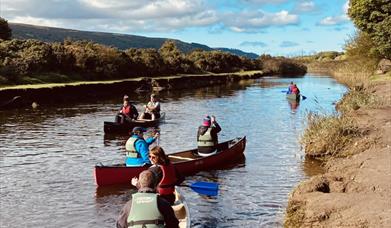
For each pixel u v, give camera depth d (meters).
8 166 15.06
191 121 25.33
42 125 23.38
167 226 6.12
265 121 25.44
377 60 46.31
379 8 41.66
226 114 28.39
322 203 9.41
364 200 9.40
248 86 52.81
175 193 10.22
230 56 76.19
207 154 15.20
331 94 41.22
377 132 16.44
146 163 12.84
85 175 14.02
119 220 6.18
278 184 13.03
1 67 34.97
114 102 34.19
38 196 12.00
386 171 11.38
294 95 35.75
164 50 63.94
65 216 10.60
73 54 42.16
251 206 11.20
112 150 17.72
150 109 24.56
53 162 15.66
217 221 10.24
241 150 16.69
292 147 18.09
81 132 21.52
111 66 45.19
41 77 37.44
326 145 15.75
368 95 25.11
